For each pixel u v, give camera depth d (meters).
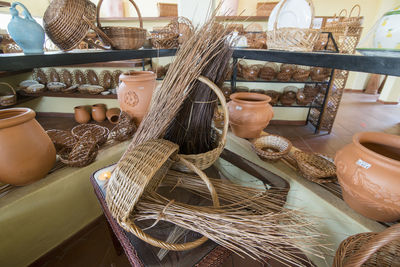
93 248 1.09
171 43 1.39
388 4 3.98
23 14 0.72
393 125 3.09
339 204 0.77
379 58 0.49
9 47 2.10
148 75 1.25
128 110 1.27
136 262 0.60
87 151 1.02
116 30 0.93
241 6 2.64
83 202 1.08
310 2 0.88
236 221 0.53
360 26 2.23
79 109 2.76
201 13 1.46
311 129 2.94
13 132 0.76
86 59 0.80
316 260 0.93
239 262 0.98
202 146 0.89
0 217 0.78
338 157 0.72
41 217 0.92
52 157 0.92
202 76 0.70
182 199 0.80
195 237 0.66
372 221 0.70
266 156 0.93
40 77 2.95
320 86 2.84
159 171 0.79
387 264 0.63
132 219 0.57
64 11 0.75
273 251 0.52
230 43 0.72
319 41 1.99
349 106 4.04
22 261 0.90
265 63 2.86
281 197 0.74
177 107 0.70
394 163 0.55
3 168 0.77
